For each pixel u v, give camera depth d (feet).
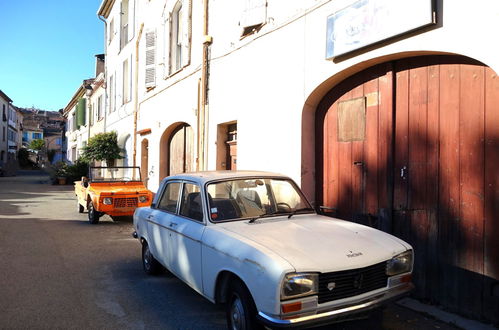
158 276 18.72
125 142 58.23
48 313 14.21
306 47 20.95
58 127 265.54
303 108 21.25
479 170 13.98
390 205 17.10
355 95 19.12
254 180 15.34
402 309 15.02
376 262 11.19
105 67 71.41
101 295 16.10
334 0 19.04
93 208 32.65
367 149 18.47
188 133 38.37
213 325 13.33
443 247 15.12
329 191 20.77
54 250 23.75
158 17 44.09
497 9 12.62
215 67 30.78
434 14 14.20
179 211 15.56
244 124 26.78
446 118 15.12
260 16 24.76
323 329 12.87
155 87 45.24
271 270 9.98
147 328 13.07
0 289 16.67
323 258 10.64
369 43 16.57
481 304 13.84
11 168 126.62
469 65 14.34
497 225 13.41
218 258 12.02
